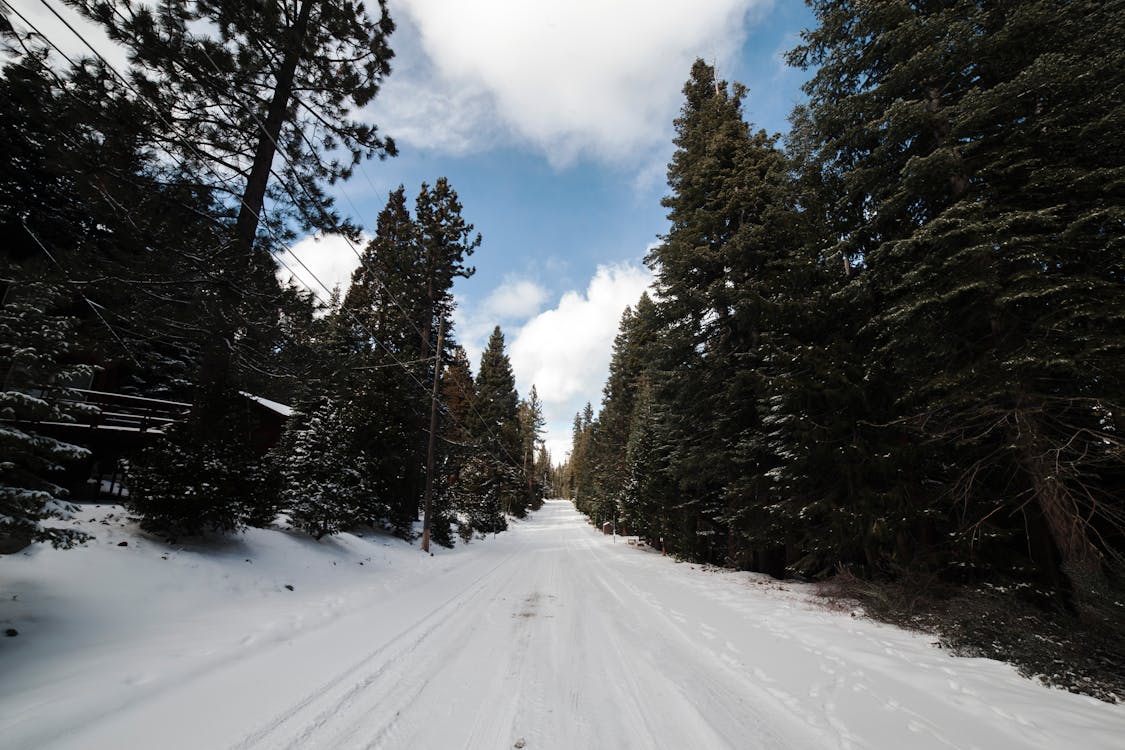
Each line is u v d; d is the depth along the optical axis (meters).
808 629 6.35
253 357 10.16
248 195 9.84
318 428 13.02
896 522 7.51
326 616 6.62
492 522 32.22
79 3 7.19
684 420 14.20
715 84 16.52
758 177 13.29
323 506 11.27
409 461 18.58
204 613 5.90
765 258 12.55
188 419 8.16
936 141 7.62
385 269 22.23
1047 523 6.78
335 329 15.23
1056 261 6.02
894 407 8.30
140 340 10.95
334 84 10.68
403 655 5.09
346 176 11.40
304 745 3.05
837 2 8.89
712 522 16.41
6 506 3.93
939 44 6.88
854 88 9.06
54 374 4.27
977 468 7.06
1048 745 3.08
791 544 11.50
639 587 10.38
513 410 49.84
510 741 3.20
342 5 10.37
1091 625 4.78
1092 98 5.81
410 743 3.13
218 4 8.98
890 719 3.54
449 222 23.58
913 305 6.68
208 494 7.46
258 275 8.94
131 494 7.19
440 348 18.95
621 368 37.12
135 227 7.96
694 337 13.73
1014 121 6.64
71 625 4.69
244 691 3.89
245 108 8.91
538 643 5.73
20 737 2.88
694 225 14.40
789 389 9.02
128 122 7.69
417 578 11.19
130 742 2.96
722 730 3.39
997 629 5.39
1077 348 5.82
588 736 3.29
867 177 8.32
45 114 7.05
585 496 61.66
